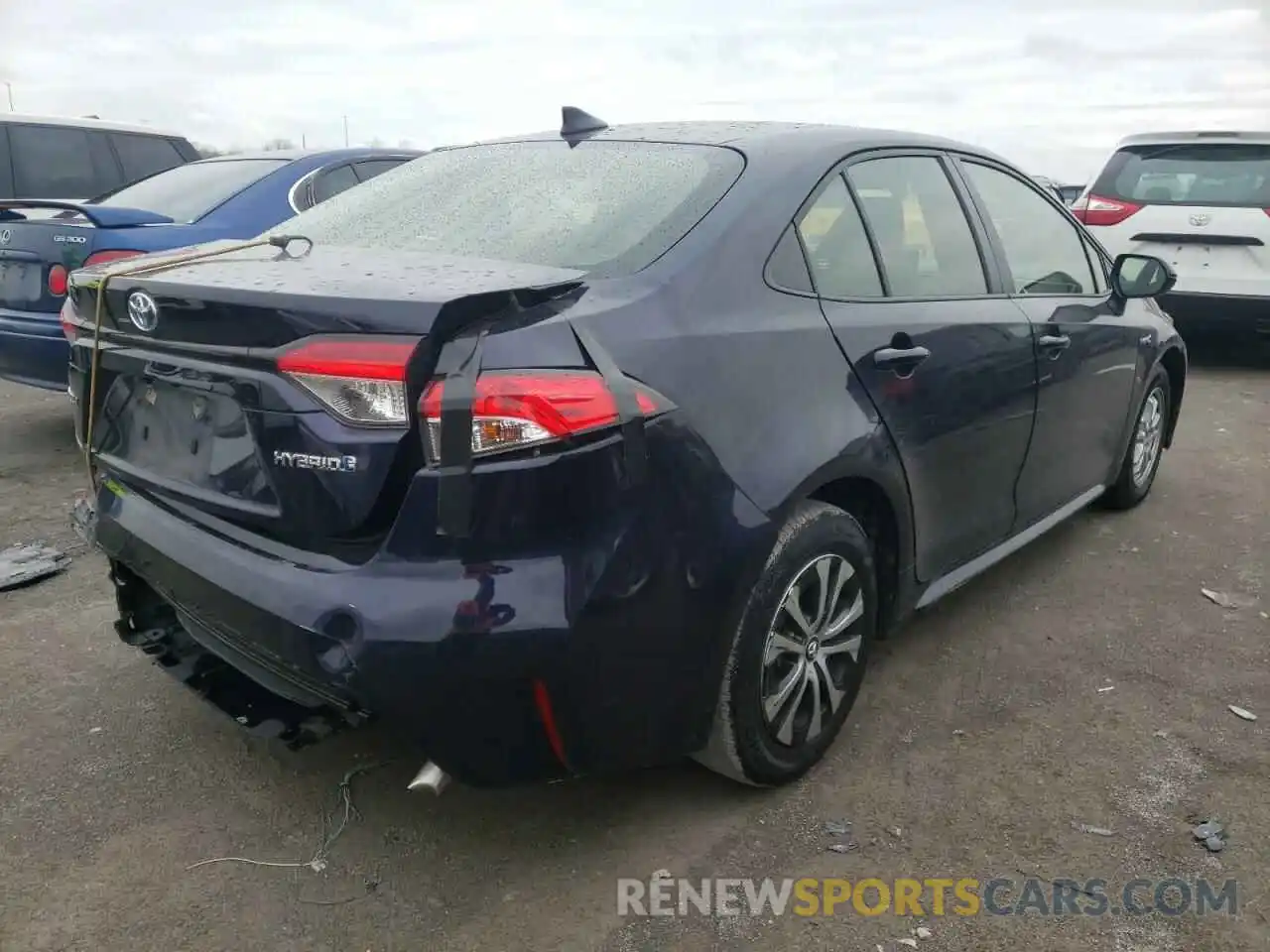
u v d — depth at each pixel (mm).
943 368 3061
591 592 2115
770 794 2764
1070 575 4230
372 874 2455
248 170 6273
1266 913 2338
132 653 3498
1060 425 3850
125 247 5270
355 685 2074
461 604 2041
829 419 2621
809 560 2619
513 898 2381
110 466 2783
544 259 2508
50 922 2277
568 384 2084
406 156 6930
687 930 2291
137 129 9891
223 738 3000
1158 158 8047
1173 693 3293
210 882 2416
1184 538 4648
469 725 2115
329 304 2084
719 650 2410
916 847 2561
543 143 3242
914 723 3117
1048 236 3959
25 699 3182
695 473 2283
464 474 2006
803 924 2311
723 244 2545
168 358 2424
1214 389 7789
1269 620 3822
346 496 2100
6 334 5422
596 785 2801
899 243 3098
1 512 4809
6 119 8883
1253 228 7602
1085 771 2869
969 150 3627
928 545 3168
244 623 2234
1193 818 2664
